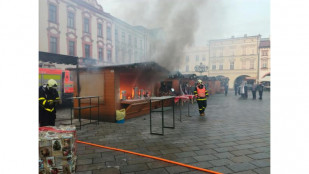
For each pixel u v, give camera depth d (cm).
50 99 462
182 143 434
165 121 695
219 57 4331
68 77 1159
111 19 2539
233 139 464
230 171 296
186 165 314
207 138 473
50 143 283
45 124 456
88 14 2189
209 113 880
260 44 4044
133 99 835
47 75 1029
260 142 441
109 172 295
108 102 686
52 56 812
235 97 1873
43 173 284
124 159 345
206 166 314
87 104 732
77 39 2053
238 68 4194
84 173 293
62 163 286
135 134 514
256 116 794
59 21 1834
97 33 2336
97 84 708
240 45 4169
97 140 461
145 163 328
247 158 347
